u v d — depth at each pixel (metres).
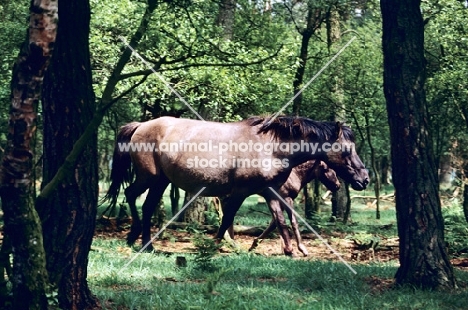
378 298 9.00
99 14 15.16
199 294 8.73
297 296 8.90
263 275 10.80
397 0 9.72
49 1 5.69
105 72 15.59
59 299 7.38
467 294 9.12
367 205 31.92
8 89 16.12
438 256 9.53
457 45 18.23
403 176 9.65
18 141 5.95
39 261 6.28
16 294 6.29
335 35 21.73
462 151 24.12
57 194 7.43
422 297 8.98
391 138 9.80
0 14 16.48
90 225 7.58
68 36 7.49
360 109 21.62
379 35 24.23
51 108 7.50
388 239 16.92
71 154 6.43
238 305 8.07
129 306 8.05
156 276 10.38
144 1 9.99
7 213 6.14
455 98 18.16
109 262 11.48
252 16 18.27
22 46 5.92
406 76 9.65
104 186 39.38
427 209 9.55
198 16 12.20
